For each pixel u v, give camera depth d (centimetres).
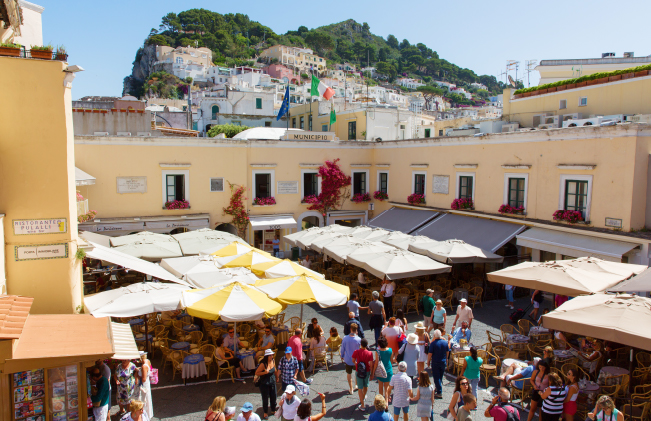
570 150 1780
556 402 850
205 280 1423
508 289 1767
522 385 1028
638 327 858
